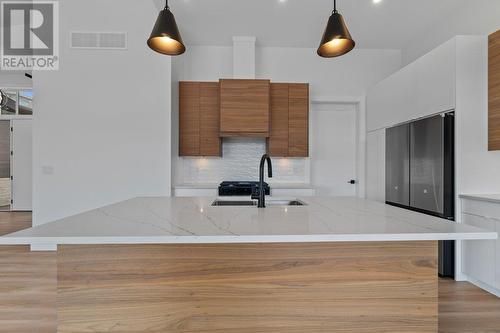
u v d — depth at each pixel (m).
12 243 0.99
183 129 4.05
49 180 3.69
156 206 1.86
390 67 4.56
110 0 3.73
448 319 2.08
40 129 3.69
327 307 1.25
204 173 4.39
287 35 4.08
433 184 2.86
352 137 4.66
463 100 2.66
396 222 1.29
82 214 1.51
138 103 3.75
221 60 4.39
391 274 1.26
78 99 3.71
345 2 3.27
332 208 1.75
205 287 1.23
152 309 1.22
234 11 3.46
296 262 1.25
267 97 3.91
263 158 1.85
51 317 2.11
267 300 1.24
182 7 3.39
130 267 1.21
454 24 3.46
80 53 3.71
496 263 2.36
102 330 1.20
